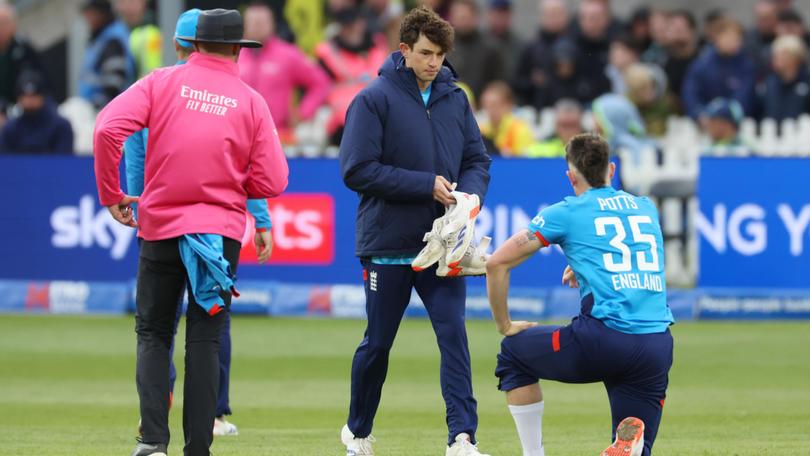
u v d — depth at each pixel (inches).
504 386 908.0
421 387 1491.1
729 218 2017.7
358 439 1018.1
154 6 2773.1
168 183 895.7
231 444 1123.9
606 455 852.6
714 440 1143.0
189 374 893.2
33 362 1660.9
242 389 1477.6
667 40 2588.6
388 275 994.1
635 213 888.3
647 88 2425.0
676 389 1472.7
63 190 2092.8
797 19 2662.4
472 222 964.6
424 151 987.3
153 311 914.7
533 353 884.6
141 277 915.4
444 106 1000.9
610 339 858.8
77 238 2096.5
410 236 984.9
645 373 864.3
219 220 901.2
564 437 1169.4
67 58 2955.2
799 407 1352.1
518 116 2439.7
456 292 991.6
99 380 1539.1
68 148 2319.1
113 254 2091.5
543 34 2529.5
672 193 2181.3
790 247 2012.8
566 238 885.8
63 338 1850.4
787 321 2006.6
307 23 2706.7
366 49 2411.4
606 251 873.5
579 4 2854.3
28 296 2107.5
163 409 903.1
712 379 1535.4
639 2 2982.3
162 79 906.7
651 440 874.1
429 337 1856.5
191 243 886.4
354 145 978.7
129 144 1034.1
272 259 2060.8
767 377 1547.7
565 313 1985.7
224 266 879.1
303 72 2370.8
